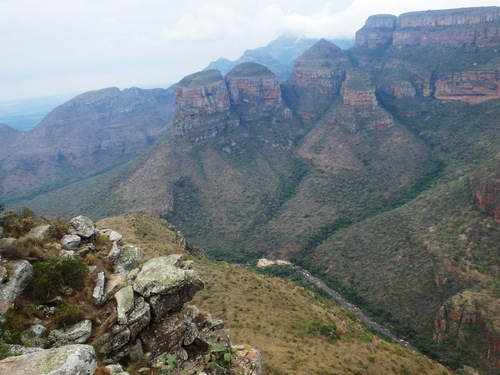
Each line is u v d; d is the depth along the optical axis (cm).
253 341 3988
